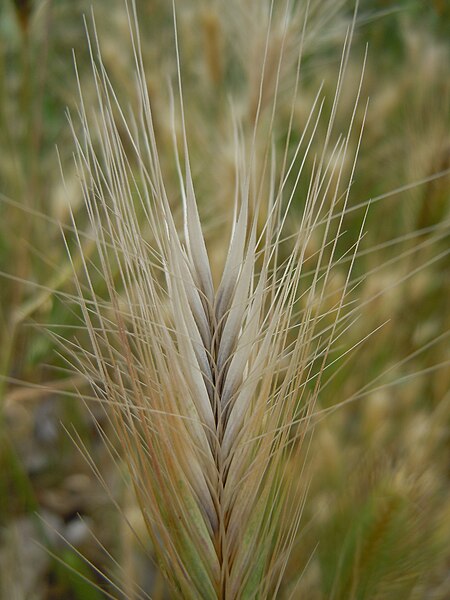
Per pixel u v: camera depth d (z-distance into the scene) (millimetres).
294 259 82
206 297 79
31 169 156
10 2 153
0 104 165
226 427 80
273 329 80
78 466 157
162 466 80
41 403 166
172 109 79
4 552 135
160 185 81
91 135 166
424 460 115
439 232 158
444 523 101
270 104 142
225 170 135
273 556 84
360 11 198
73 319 126
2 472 136
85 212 144
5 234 147
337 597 99
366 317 147
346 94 179
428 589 110
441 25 197
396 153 175
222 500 80
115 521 140
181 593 82
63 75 193
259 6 149
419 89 172
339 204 154
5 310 145
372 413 131
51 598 133
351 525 99
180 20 189
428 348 156
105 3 201
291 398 82
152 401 80
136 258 80
